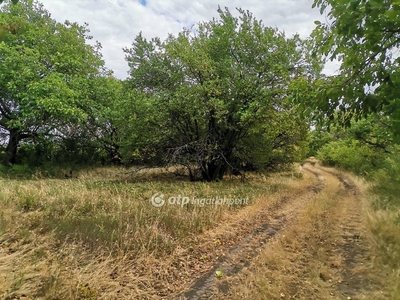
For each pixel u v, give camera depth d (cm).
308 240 552
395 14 196
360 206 902
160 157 1366
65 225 491
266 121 1188
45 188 739
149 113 1210
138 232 480
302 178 1820
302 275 407
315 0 268
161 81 1381
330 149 2567
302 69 1221
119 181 1169
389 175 1077
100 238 456
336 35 281
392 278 379
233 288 368
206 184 1127
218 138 1334
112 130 1706
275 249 487
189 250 485
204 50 1275
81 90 1466
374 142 1155
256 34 1207
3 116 1376
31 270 339
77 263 380
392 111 262
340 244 545
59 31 1570
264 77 1212
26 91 1213
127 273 381
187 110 1195
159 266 415
